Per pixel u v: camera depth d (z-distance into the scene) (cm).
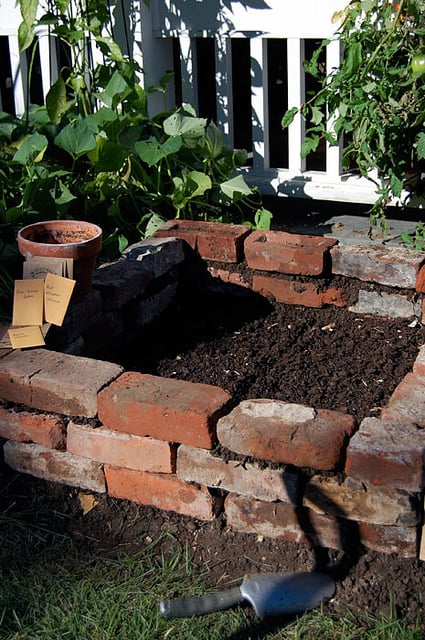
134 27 255
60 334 162
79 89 240
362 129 209
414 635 116
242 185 225
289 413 130
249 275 192
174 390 137
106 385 140
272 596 123
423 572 125
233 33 247
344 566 128
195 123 224
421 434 124
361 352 171
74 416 142
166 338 183
